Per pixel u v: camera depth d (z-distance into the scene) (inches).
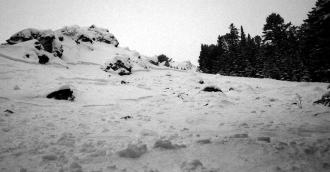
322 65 765.3
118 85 633.6
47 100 355.3
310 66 1077.8
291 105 370.6
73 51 1142.3
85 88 508.1
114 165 120.8
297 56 1338.6
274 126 221.8
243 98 503.8
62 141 165.5
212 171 112.5
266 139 164.1
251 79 1054.4
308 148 138.4
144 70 1278.3
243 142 159.2
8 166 119.4
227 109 346.0
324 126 213.2
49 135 185.8
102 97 442.0
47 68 742.5
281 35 1819.6
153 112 328.8
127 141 172.9
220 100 425.7
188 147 153.4
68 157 134.8
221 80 1007.6
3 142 159.5
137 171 116.1
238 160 127.8
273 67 1473.9
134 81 853.8
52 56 898.7
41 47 854.5
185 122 261.0
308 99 432.5
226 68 1727.4
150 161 129.9
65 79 605.6
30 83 465.1
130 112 327.3
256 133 195.8
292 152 136.2
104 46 1523.1
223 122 251.6
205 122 256.8
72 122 242.4
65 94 394.9
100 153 140.2
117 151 142.2
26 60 729.6
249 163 122.8
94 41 1551.4
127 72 1101.7
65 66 880.9
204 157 134.3
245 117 278.2
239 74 1636.3
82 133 199.0
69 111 301.3
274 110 325.4
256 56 1723.7
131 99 438.6
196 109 352.5
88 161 128.6
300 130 204.5
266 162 123.3
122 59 1138.0
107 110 336.8
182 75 1224.8
